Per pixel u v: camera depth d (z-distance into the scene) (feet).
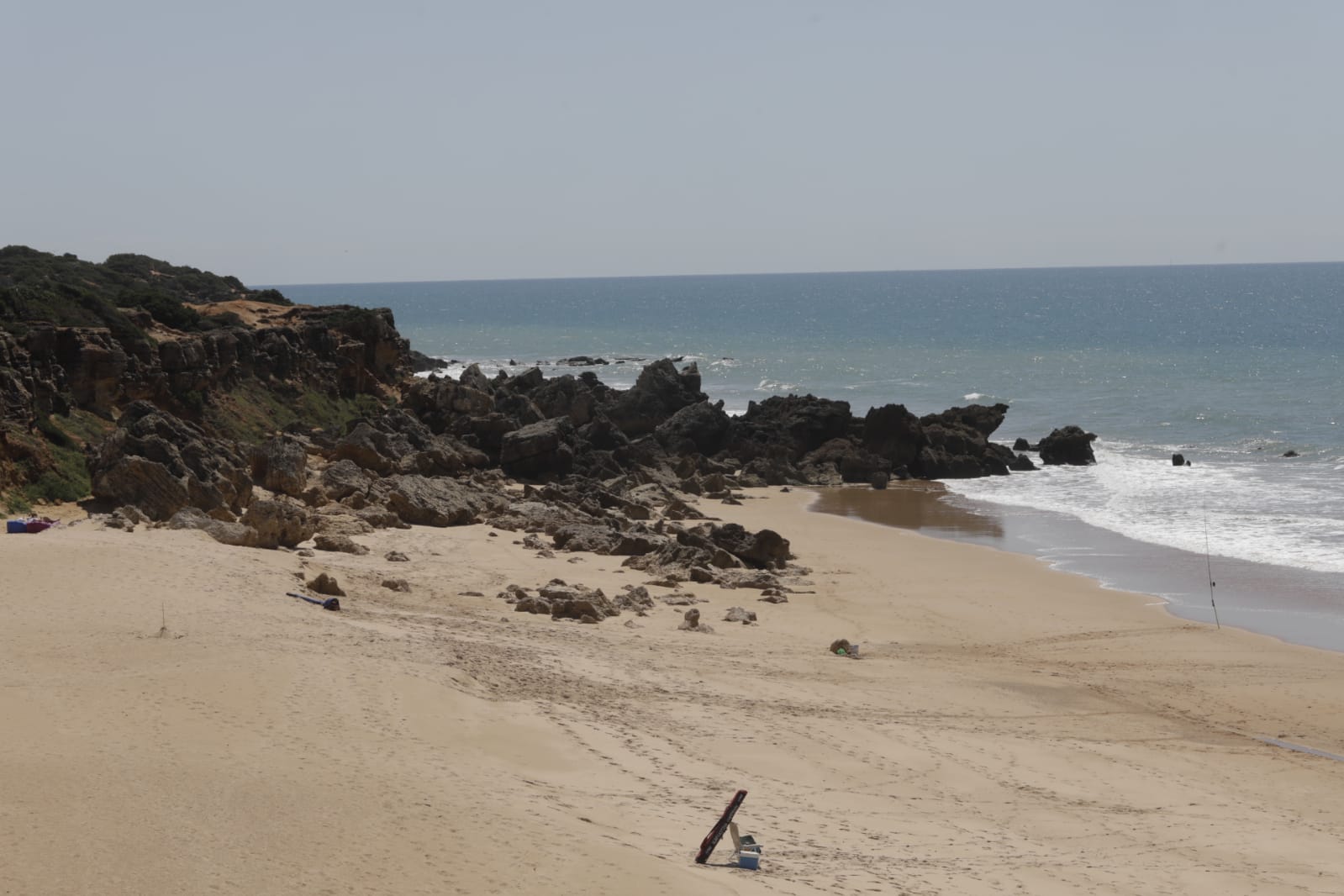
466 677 95.04
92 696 79.20
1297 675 119.85
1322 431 291.99
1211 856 72.69
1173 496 224.53
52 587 110.42
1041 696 111.14
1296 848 75.25
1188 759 94.58
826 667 116.78
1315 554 174.91
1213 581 160.86
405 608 124.06
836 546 185.98
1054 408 346.33
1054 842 73.36
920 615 143.54
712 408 272.31
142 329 245.65
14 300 205.36
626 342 650.84
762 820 70.79
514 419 266.77
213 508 161.48
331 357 281.95
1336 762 95.30
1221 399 349.82
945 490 241.14
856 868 62.54
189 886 49.70
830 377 447.01
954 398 377.91
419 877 52.80
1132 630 138.21
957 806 79.71
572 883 53.52
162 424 168.55
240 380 245.65
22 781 61.00
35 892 47.98
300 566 137.59
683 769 80.48
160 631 97.86
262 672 87.45
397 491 185.68
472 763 74.74
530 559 161.58
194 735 72.69
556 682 98.73
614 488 224.53
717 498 232.53
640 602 139.54
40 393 183.52
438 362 463.01
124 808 58.34
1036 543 187.93
